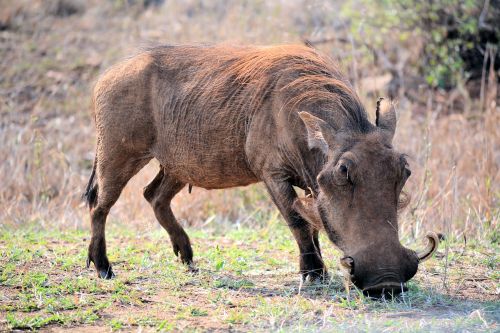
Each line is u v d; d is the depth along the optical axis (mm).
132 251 25438
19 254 24109
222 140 21875
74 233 28797
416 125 38406
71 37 52625
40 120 43344
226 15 48219
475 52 44250
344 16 45156
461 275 22047
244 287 20750
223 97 21938
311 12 47062
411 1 43094
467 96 40188
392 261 17062
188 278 21734
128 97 23359
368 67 43625
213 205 32000
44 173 34500
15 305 18812
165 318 18000
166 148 23281
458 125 37031
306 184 20031
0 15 55031
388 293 17219
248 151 21219
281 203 20672
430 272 22422
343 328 16734
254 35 42938
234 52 23062
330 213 18188
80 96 45750
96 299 19547
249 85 21531
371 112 34406
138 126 23422
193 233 28750
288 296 19578
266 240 27375
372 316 17797
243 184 22703
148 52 24188
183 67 23266
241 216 31562
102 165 23625
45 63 49406
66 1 57062
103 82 23969
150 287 20812
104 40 52188
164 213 24141
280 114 20391
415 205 28094
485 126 35188
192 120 22406
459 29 42188
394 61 45250
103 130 23656
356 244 17406
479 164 32250
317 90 20094
